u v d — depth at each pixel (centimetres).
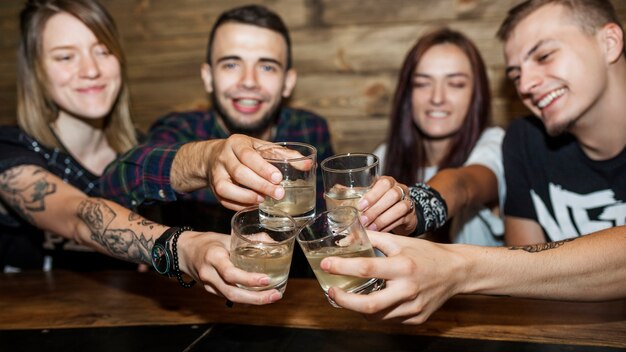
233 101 217
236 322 130
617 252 115
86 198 157
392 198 118
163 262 122
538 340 115
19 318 141
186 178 136
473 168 186
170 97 286
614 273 115
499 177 199
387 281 97
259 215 111
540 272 112
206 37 275
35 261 215
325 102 273
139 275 167
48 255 215
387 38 261
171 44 279
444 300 106
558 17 165
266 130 230
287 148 121
